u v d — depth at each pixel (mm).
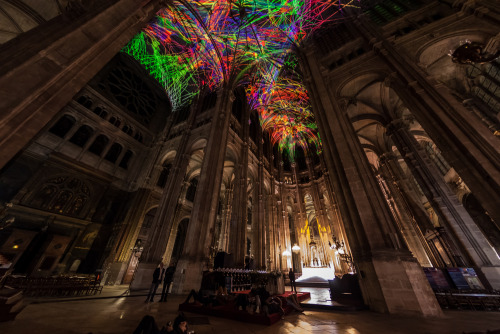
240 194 19234
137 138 24781
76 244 16266
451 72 14352
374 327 4684
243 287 11805
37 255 13586
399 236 7562
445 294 7883
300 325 4902
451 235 11312
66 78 4430
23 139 3611
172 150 22500
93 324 4414
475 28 9969
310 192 29391
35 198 14641
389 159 18172
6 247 12344
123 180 21500
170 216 16188
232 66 22812
